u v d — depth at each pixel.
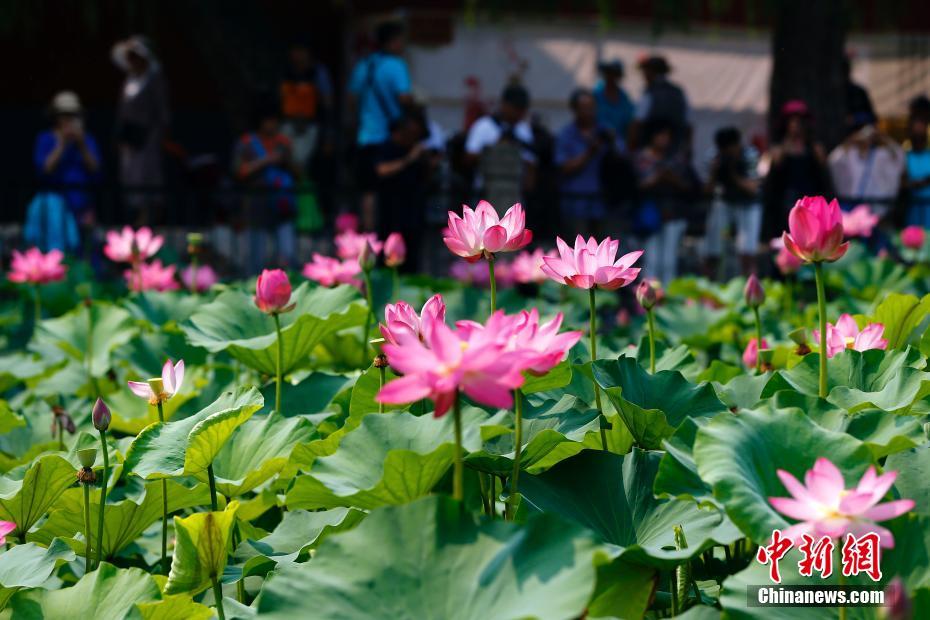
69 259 8.70
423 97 11.66
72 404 4.90
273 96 10.70
